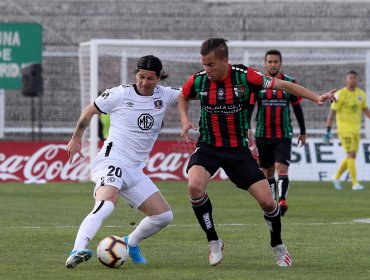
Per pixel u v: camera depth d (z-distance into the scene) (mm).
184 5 77750
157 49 58906
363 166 57344
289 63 63750
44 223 33188
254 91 21984
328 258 24219
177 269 22078
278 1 78000
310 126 66625
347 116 51000
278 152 37312
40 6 77312
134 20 77250
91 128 53219
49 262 23219
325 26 77438
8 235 29281
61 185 53094
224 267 22500
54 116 73000
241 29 77062
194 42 55656
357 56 62688
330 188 52375
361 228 31938
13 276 20812
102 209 21391
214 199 45062
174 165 56625
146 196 22469
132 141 22344
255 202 43469
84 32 76688
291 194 48344
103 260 21922
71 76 74062
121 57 59344
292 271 21766
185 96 22547
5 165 55438
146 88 22219
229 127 22156
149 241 27969
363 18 77750
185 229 31344
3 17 76625
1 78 64250
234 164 22250
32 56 64438
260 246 26828
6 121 72375
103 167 22188
